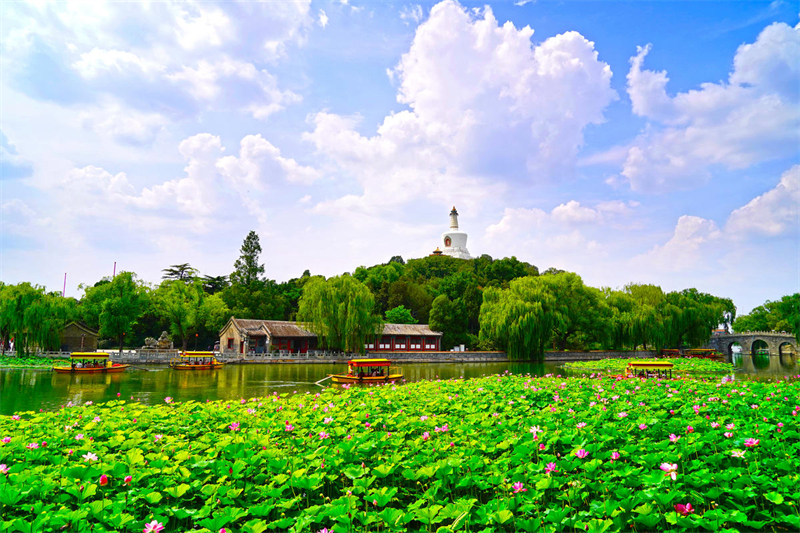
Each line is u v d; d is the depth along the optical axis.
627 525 5.82
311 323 49.47
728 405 11.75
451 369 42.75
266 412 12.41
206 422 11.00
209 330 62.16
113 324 49.78
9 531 5.43
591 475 6.90
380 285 84.62
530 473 7.15
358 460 8.01
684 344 68.00
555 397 13.99
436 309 65.50
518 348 51.56
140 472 7.05
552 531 5.54
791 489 6.12
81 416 11.24
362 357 49.16
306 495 7.10
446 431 9.80
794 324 65.06
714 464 7.38
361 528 5.81
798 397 12.85
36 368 37.66
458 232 127.94
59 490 6.57
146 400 21.80
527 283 56.44
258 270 87.00
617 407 11.89
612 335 56.72
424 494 6.56
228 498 6.46
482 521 5.66
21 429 10.00
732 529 5.24
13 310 41.50
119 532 5.76
